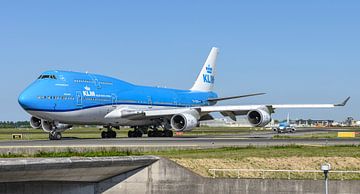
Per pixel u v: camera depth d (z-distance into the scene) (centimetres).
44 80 7069
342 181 3828
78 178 3909
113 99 7788
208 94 9950
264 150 4912
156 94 8650
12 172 3306
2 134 11181
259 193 3947
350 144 5638
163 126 8262
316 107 7875
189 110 7744
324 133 10762
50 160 3481
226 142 6044
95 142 6069
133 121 8056
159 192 4072
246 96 9119
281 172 4172
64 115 7112
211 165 4228
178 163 4178
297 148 5088
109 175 4069
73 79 7319
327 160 4381
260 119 7488
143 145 5316
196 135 9375
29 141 6488
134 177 4103
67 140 6750
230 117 8194
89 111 7419
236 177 4078
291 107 7900
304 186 3888
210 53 10131
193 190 4025
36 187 3978
